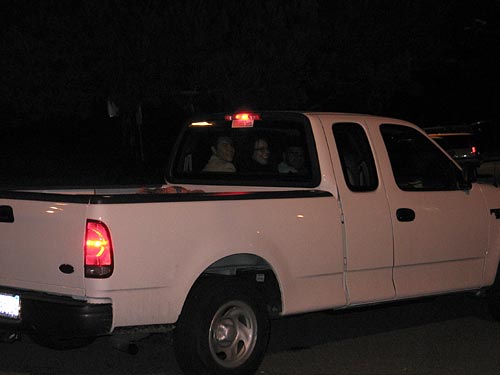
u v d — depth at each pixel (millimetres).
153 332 6125
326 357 7332
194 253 6188
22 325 6227
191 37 24281
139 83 24875
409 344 7766
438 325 8492
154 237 6027
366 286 7207
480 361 7199
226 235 6332
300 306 6809
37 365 7094
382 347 7664
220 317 6375
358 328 8391
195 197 6246
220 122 8016
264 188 7543
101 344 7820
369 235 7188
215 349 6348
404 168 7777
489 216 8086
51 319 6027
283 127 7469
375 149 7430
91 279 5875
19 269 6320
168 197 6133
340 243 7004
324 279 6945
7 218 6375
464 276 7930
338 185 7082
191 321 6254
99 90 25625
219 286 6355
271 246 6578
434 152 7914
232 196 6430
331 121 7277
